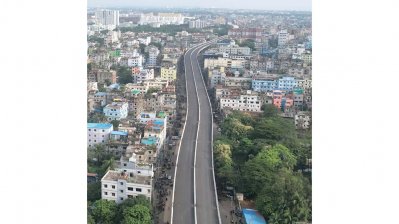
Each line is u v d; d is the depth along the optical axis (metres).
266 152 40.78
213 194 37.34
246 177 37.25
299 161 41.62
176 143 51.06
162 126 50.09
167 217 33.22
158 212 33.81
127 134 48.22
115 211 31.70
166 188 38.25
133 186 33.25
